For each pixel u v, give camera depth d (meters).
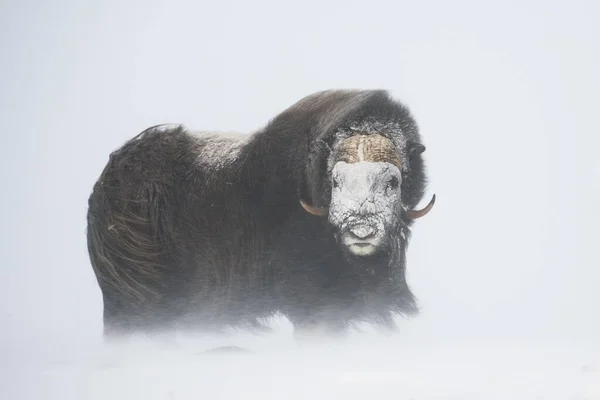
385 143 38.03
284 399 28.88
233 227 40.84
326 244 39.19
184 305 41.94
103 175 42.91
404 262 39.97
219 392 30.06
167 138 42.75
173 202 41.66
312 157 38.91
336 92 40.94
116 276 42.09
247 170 40.88
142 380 32.88
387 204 36.91
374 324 41.34
